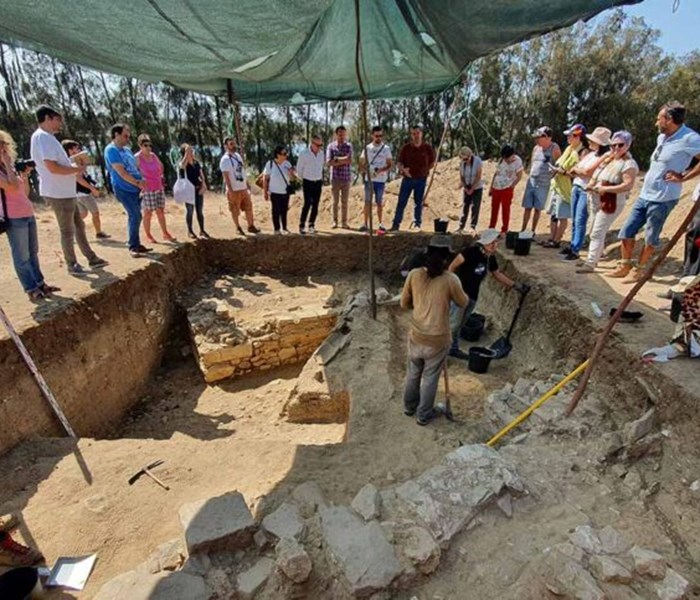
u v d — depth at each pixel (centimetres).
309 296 760
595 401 360
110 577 234
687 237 460
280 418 521
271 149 2489
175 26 306
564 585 205
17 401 354
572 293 492
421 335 349
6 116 1867
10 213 424
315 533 245
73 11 271
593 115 2216
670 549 238
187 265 757
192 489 293
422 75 729
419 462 324
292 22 332
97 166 2155
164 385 612
